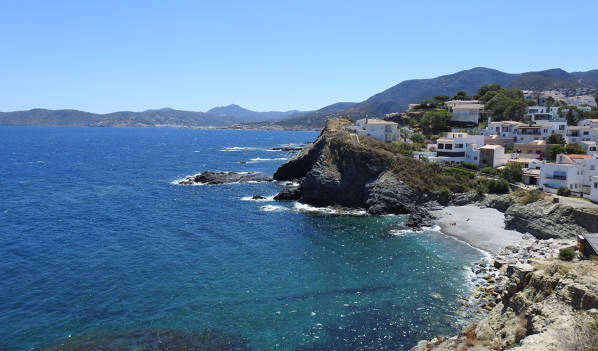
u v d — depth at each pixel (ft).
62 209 260.21
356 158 287.07
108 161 546.26
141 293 139.13
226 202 290.97
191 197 307.58
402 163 288.30
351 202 280.31
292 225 228.63
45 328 116.78
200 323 120.78
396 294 139.85
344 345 110.73
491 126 397.80
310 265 166.50
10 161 529.86
